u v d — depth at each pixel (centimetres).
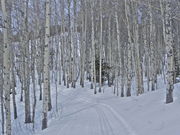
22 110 2208
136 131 830
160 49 3288
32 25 1986
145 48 2612
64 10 3522
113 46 3316
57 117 1479
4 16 999
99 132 904
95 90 2725
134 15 2088
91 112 1480
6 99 995
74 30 3500
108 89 3011
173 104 1063
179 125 739
